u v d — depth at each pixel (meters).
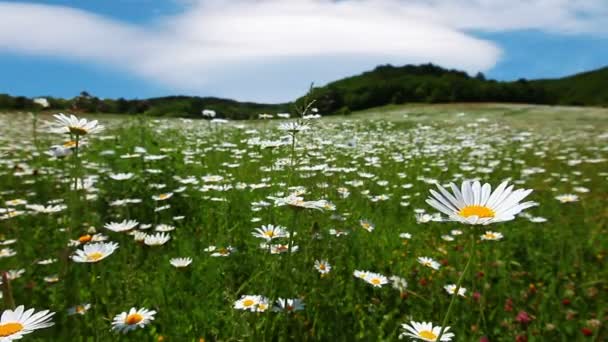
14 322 1.63
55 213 5.47
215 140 11.35
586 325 3.05
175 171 7.21
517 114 34.94
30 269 3.50
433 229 5.58
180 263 3.26
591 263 4.36
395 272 3.87
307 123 2.74
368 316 3.02
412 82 67.94
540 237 5.18
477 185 1.48
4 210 4.58
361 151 10.45
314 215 4.42
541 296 3.49
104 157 8.41
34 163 8.26
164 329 2.74
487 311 3.27
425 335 2.29
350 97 62.88
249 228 4.73
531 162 11.48
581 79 114.00
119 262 3.70
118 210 5.45
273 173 6.41
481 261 4.22
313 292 3.10
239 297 3.12
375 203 6.32
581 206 6.87
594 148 13.68
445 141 15.08
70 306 2.79
